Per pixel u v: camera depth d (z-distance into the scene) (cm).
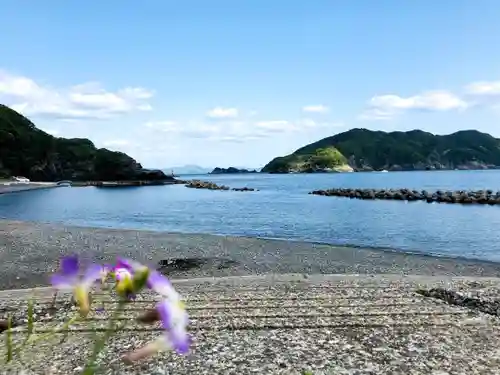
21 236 2338
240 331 705
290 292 993
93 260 1705
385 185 10944
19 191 8719
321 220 3344
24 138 14500
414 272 1552
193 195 7300
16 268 1548
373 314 803
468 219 3297
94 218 3747
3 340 648
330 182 13912
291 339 666
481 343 658
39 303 866
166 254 1845
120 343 634
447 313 809
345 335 689
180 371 543
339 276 1261
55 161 14912
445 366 573
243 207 4725
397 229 2794
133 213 4191
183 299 919
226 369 552
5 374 526
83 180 14425
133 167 14138
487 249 2080
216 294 971
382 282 1142
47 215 4050
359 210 4128
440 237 2462
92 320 725
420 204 4725
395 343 655
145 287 141
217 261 1706
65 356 584
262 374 539
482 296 907
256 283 1131
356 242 2302
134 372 539
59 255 1800
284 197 6400
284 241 2234
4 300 916
